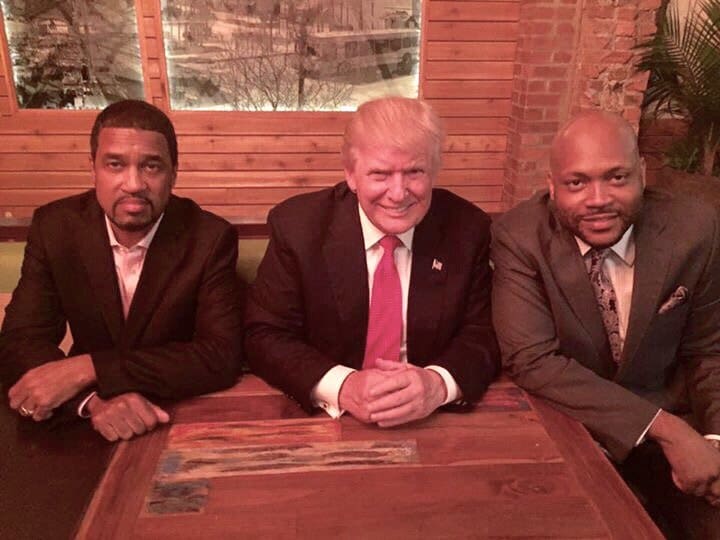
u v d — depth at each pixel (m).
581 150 1.13
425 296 1.28
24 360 1.24
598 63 3.31
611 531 0.87
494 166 3.97
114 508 0.90
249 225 2.14
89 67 3.60
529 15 3.45
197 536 0.85
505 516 0.89
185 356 1.21
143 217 1.23
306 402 1.14
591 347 1.28
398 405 1.09
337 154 3.86
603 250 1.25
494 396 1.23
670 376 1.40
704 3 3.35
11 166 3.72
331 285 1.27
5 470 0.99
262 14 3.56
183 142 3.74
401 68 3.76
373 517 0.88
